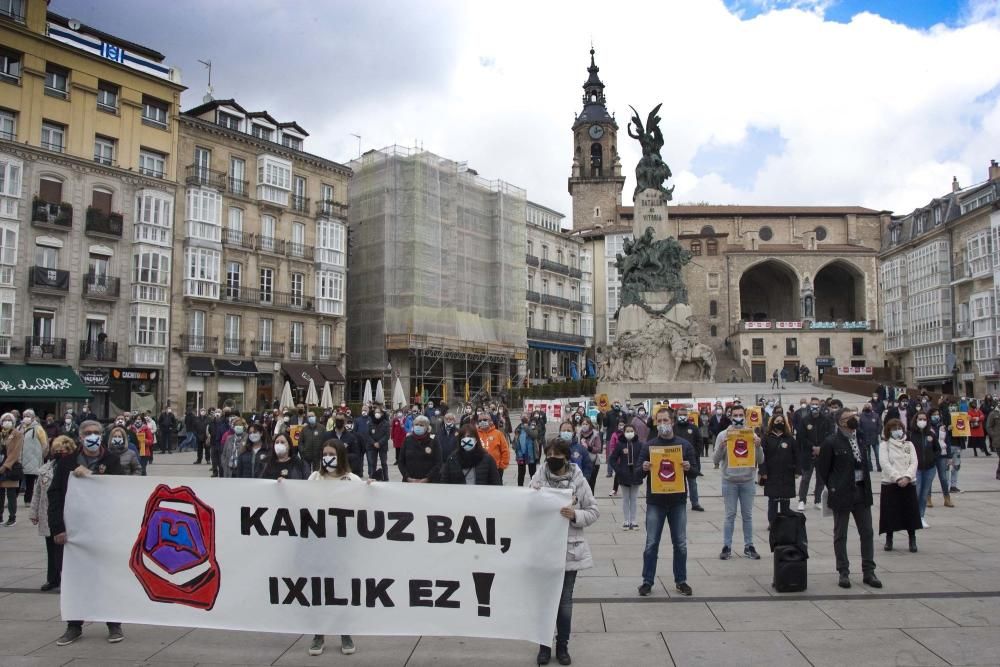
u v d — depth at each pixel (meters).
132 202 43.28
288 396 38.19
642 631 7.94
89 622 8.62
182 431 37.00
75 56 40.97
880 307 86.25
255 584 7.77
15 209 38.31
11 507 15.02
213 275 46.69
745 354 81.94
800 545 9.38
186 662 7.27
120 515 7.98
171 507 7.93
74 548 7.97
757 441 11.30
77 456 9.36
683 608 8.73
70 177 40.59
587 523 7.43
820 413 16.17
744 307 96.50
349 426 16.17
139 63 44.00
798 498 17.03
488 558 7.47
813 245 88.69
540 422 18.95
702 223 93.56
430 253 58.97
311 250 53.75
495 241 67.12
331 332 54.75
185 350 44.81
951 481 17.86
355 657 7.44
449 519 7.56
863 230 92.25
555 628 7.38
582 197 92.50
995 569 10.33
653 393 41.38
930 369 69.88
